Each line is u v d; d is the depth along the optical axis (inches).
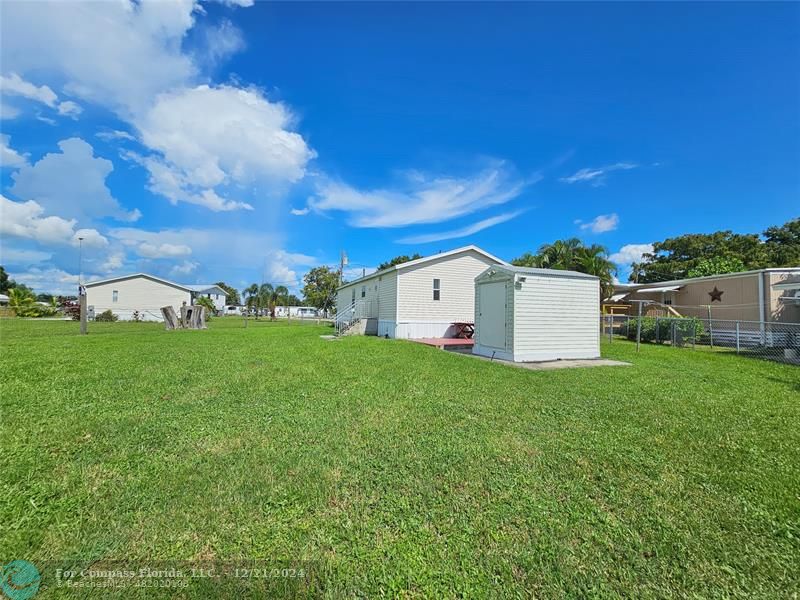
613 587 70.4
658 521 91.0
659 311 701.3
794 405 200.8
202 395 202.7
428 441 141.1
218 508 93.4
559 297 382.0
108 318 1156.5
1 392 196.7
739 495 104.2
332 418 167.6
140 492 100.4
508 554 78.5
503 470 117.4
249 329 805.2
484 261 668.1
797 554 80.0
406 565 74.7
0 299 1711.4
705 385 251.8
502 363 342.0
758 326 546.0
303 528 86.3
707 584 71.5
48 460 119.2
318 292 2121.1
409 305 615.8
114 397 194.2
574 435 149.3
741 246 1165.7
